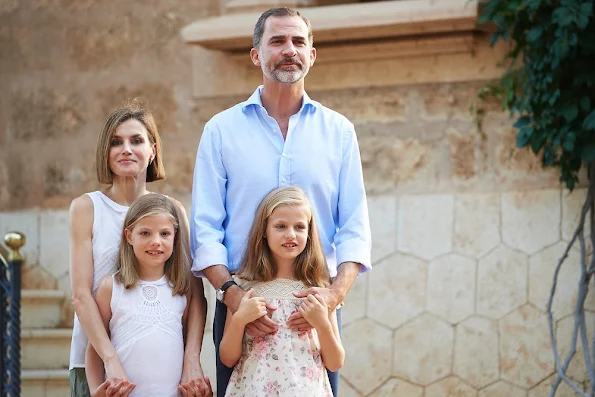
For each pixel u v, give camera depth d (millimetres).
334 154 5492
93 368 5387
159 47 8805
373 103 8180
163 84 8773
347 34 7938
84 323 5348
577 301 7348
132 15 8883
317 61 8250
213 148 5469
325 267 5328
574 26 7238
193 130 8680
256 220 5250
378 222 8039
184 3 8766
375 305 7949
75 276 5461
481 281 7773
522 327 7656
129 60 8883
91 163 8953
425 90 8062
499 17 7496
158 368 5293
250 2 8266
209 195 5445
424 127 8055
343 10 7910
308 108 5520
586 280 7355
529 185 7789
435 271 7867
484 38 7906
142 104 8797
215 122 5508
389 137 8125
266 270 5230
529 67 7535
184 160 8680
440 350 7789
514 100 7695
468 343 7738
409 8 7695
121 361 5293
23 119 9102
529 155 7797
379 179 8125
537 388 7598
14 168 9094
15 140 9102
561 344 7578
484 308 7746
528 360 7629
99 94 8953
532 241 7711
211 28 8156
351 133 5566
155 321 5340
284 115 5520
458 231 7875
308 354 5180
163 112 8758
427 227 7938
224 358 5195
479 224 7844
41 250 8938
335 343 5156
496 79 7891
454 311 7797
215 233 5375
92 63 8977
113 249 5516
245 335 5234
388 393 7852
